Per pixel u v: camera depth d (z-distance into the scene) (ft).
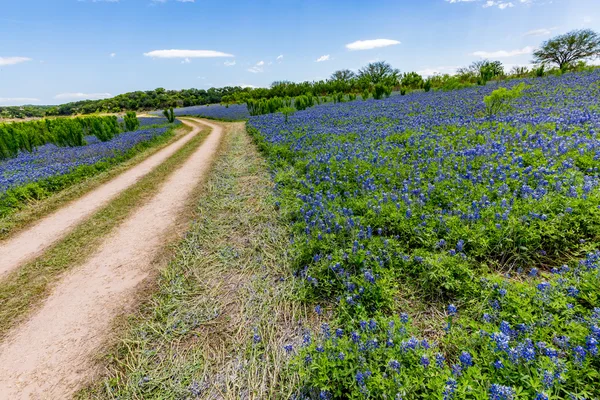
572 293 10.46
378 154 28.66
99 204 32.55
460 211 16.44
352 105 96.84
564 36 168.35
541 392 7.29
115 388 11.32
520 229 13.82
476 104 55.62
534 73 113.91
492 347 8.88
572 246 13.46
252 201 26.55
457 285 12.28
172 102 356.18
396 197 19.20
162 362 12.10
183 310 14.66
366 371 8.88
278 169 32.27
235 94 286.46
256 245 19.08
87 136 102.89
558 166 19.15
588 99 43.52
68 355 13.07
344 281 13.53
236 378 11.06
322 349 10.00
